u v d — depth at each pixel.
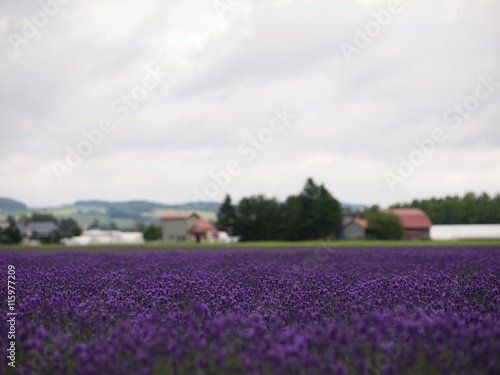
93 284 13.05
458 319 8.10
